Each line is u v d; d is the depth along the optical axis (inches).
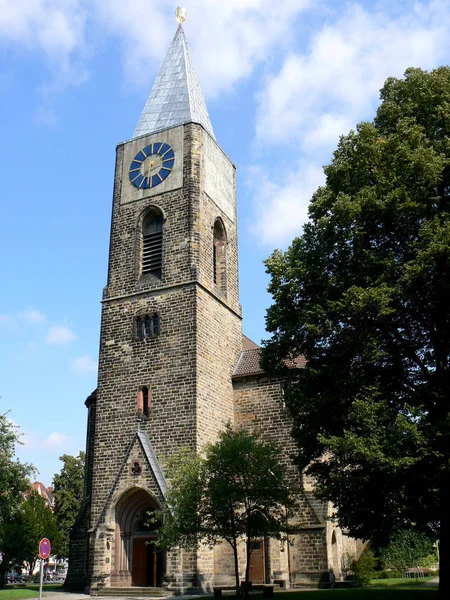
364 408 1043.9
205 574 1510.8
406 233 1176.8
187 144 1953.7
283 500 1296.8
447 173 1189.1
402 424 998.4
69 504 3499.0
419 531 1208.8
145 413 1717.5
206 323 1790.1
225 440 1344.7
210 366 1768.0
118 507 1608.0
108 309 1877.5
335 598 1181.1
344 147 1363.2
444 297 1075.9
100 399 1785.2
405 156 1182.3
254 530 1278.3
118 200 2005.4
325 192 1349.7
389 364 1165.1
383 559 1930.4
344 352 1141.7
